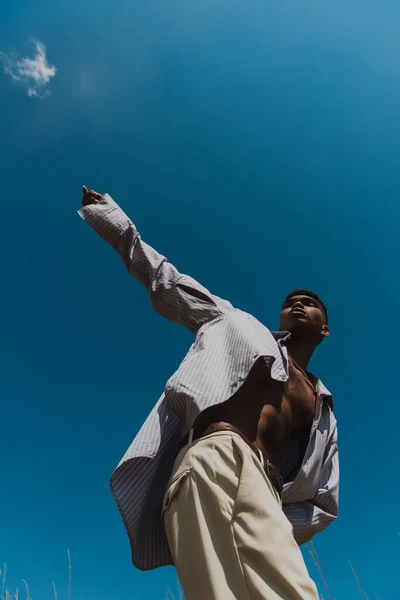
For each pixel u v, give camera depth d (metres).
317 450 2.12
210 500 1.41
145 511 1.83
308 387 2.28
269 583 1.21
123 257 2.44
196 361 1.88
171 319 2.33
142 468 1.77
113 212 2.47
